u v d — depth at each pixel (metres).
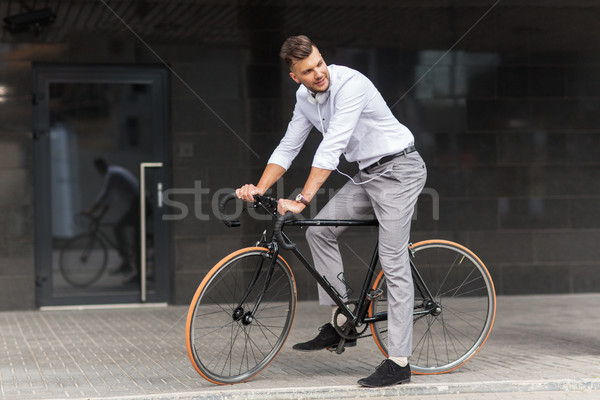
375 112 5.75
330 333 6.14
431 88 11.22
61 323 9.45
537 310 10.04
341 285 6.09
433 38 11.15
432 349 6.33
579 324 8.91
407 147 5.85
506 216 11.35
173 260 10.88
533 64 11.35
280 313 6.00
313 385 5.73
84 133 10.77
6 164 10.40
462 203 11.29
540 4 10.66
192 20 10.70
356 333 6.12
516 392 5.62
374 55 11.09
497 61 11.29
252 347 5.91
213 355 5.74
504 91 11.32
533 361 6.68
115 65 10.73
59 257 10.74
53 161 10.70
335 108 5.66
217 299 5.74
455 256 6.36
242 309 5.84
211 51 10.80
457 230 11.29
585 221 11.41
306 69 5.48
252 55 10.88
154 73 10.84
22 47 10.40
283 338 6.02
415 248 6.27
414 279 6.31
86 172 10.80
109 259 10.89
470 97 11.28
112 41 10.61
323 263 6.07
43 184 10.67
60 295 10.73
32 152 10.47
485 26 11.15
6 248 10.41
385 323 6.19
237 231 10.87
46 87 10.61
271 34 10.88
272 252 5.89
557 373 6.11
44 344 7.99
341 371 6.34
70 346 7.85
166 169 10.91
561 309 10.11
